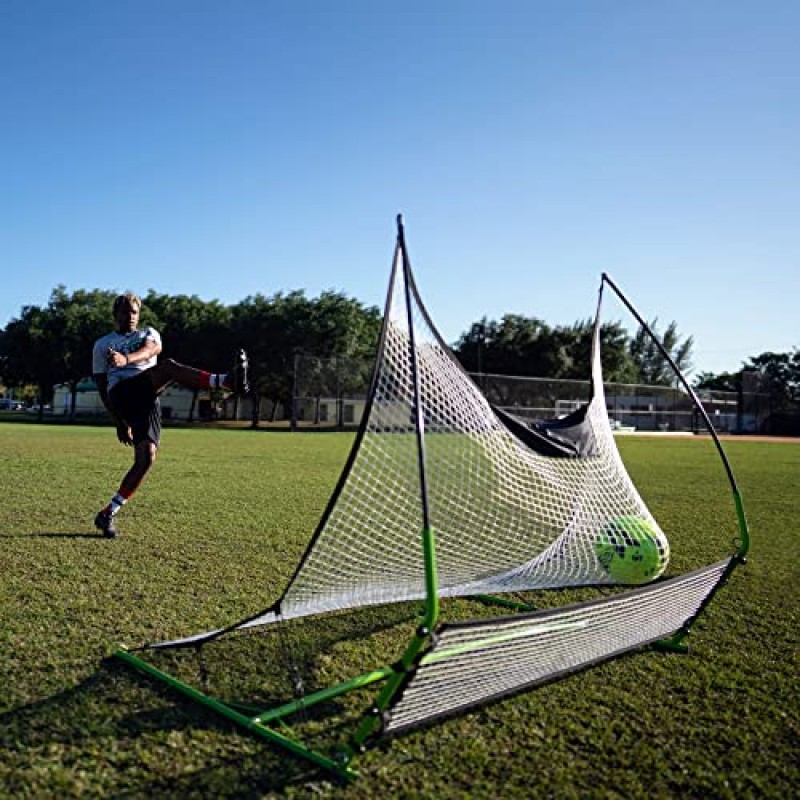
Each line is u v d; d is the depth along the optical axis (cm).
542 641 255
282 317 4409
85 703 268
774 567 541
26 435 1986
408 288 251
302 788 217
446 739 251
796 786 232
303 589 296
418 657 205
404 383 294
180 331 4597
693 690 305
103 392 557
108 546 525
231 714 260
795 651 356
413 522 375
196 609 385
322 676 305
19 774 219
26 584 416
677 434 3666
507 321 5409
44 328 4284
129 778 220
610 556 431
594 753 247
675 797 223
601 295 432
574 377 5022
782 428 4091
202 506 732
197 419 4891
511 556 415
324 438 2361
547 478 432
